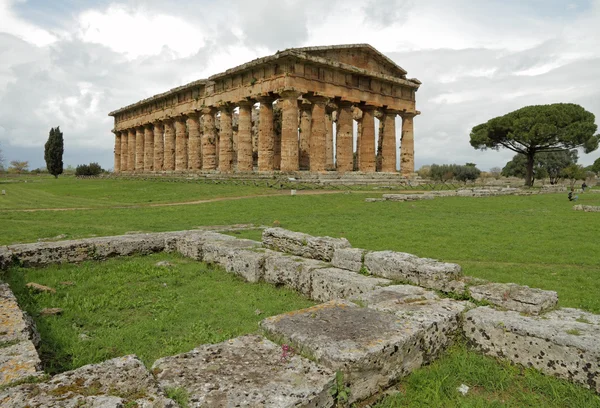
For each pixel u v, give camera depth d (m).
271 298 9.08
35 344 6.02
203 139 58.38
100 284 9.84
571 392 4.88
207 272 11.33
